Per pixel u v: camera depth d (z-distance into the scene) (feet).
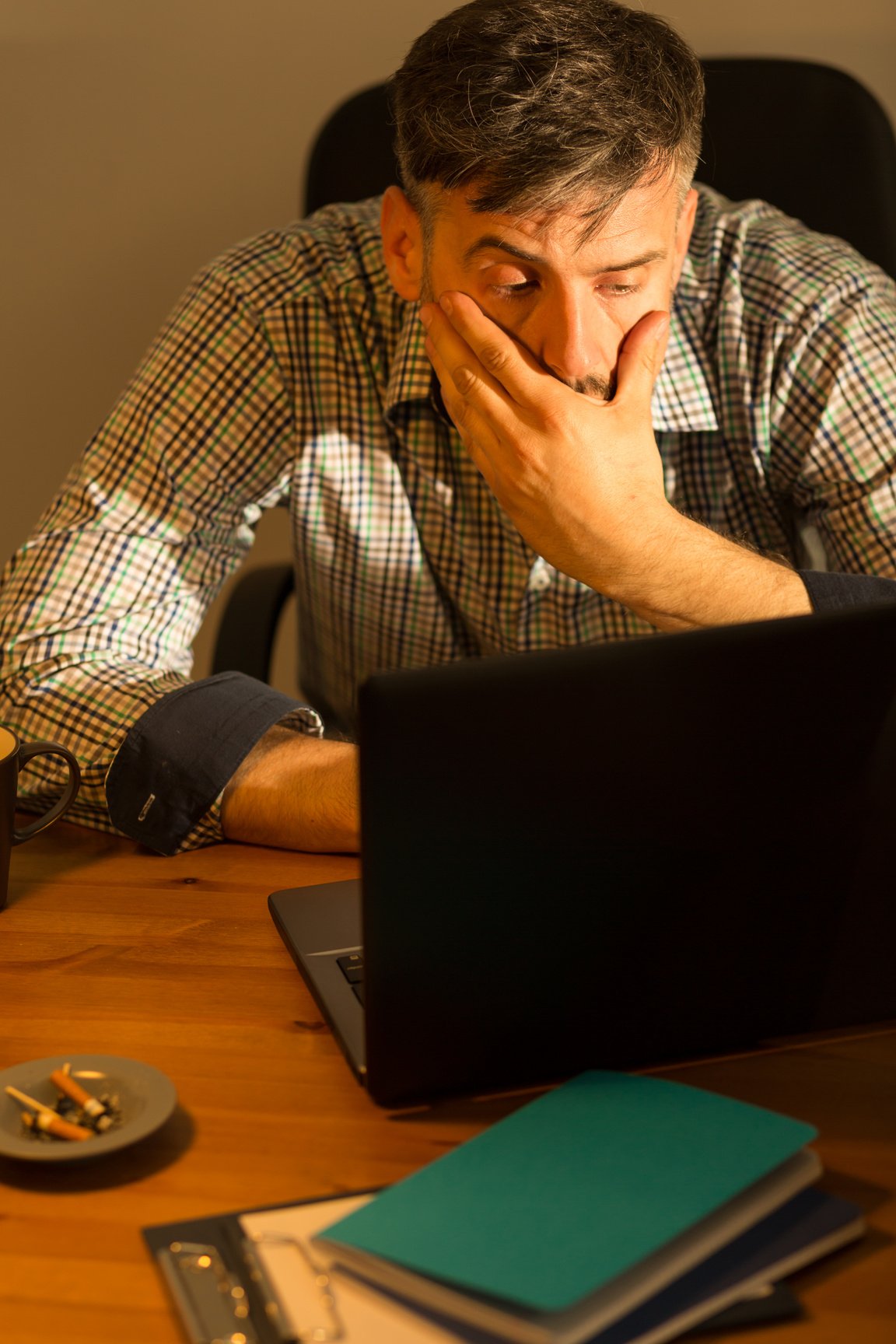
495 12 3.54
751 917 2.33
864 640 2.18
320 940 2.78
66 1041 2.47
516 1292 1.66
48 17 6.25
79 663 3.79
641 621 4.64
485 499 4.62
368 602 4.86
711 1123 2.04
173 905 3.02
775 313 4.58
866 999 2.46
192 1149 2.17
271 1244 1.88
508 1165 1.96
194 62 6.30
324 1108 2.29
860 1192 2.06
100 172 6.48
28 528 7.04
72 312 6.71
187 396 4.47
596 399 3.86
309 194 5.17
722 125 5.09
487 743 2.06
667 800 2.19
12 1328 1.79
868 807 2.30
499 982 2.23
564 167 3.42
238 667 4.60
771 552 4.10
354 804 3.24
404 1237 1.79
